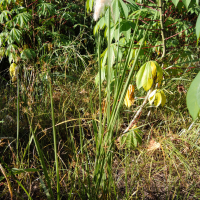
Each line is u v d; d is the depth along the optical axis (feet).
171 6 5.07
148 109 6.38
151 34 5.85
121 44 4.76
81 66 9.23
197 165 4.44
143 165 3.96
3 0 7.87
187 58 7.07
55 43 8.29
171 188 4.16
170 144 4.37
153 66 3.82
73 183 3.79
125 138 4.30
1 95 7.38
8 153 4.85
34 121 5.44
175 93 6.66
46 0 9.87
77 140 5.54
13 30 7.23
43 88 6.49
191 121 5.59
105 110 3.85
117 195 3.82
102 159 3.37
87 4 4.52
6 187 3.75
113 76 4.78
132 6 4.46
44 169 2.98
